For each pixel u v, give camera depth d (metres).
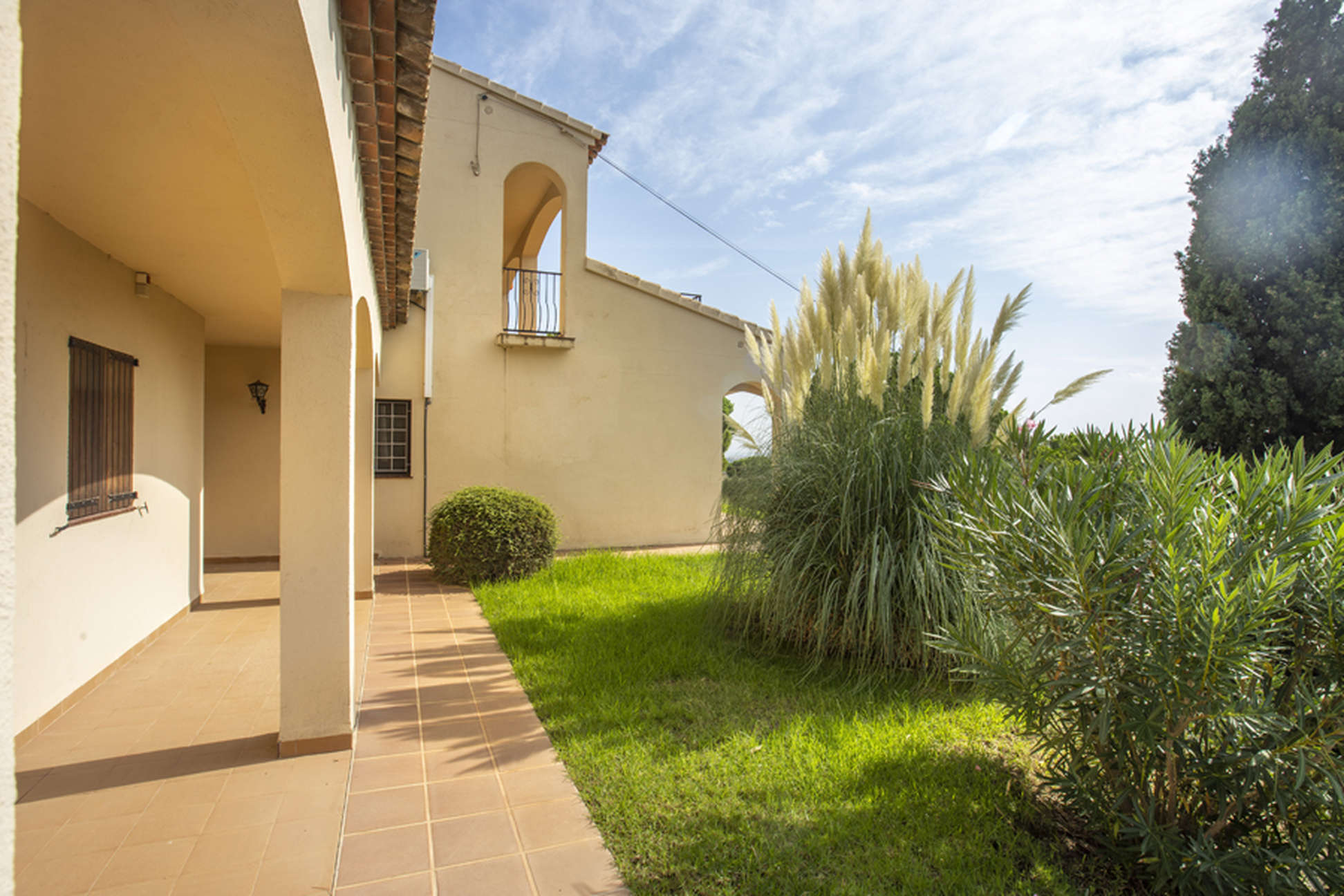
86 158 2.78
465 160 9.13
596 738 3.20
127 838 2.35
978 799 2.64
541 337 9.28
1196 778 2.11
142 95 2.31
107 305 4.04
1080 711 2.30
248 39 1.84
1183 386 8.47
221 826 2.44
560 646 4.66
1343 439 7.52
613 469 9.81
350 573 3.10
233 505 7.89
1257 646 1.92
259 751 3.07
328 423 3.05
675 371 10.14
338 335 3.05
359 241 3.62
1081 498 2.26
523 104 9.33
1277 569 1.98
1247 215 7.97
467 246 9.14
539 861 2.25
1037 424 3.10
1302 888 1.90
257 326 6.50
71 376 3.59
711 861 2.23
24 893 2.04
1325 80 7.62
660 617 5.38
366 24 2.43
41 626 3.26
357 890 2.08
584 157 9.67
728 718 3.44
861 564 4.05
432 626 5.42
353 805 2.61
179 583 5.38
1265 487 2.16
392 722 3.45
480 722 3.46
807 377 5.02
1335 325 7.36
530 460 9.41
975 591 3.28
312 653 3.05
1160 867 2.08
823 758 2.98
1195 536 2.08
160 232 3.66
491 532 6.95
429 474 8.95
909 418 4.48
